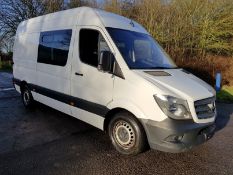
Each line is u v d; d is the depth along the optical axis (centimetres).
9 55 2641
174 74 489
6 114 705
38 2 2541
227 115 817
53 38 633
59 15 632
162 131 407
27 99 769
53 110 754
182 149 414
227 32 1859
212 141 563
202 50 1866
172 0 1842
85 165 427
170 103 408
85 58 527
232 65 1486
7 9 2544
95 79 500
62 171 405
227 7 1866
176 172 420
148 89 422
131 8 1950
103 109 489
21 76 788
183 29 1812
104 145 509
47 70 648
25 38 778
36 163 427
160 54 559
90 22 529
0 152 462
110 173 406
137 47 518
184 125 410
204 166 445
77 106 551
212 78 1433
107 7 2038
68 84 572
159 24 1808
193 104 418
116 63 466
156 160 456
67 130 586
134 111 433
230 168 441
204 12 1842
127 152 460
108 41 486
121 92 455
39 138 535
